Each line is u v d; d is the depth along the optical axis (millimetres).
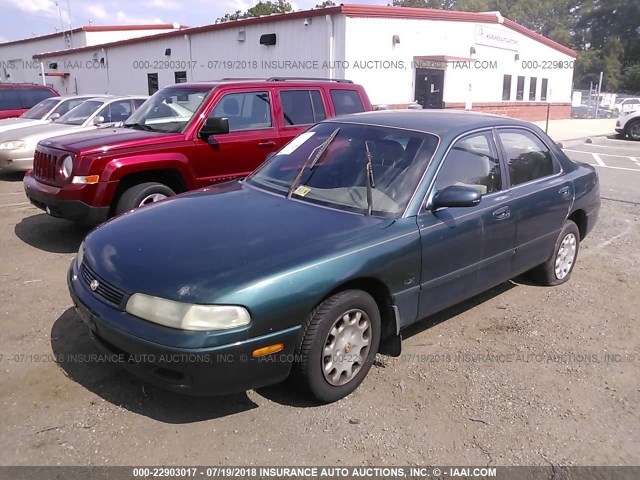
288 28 16406
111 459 2834
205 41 19875
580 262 6160
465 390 3539
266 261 3025
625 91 60688
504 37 22391
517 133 4707
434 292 3811
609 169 13094
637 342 4289
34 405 3250
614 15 63781
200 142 6406
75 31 31875
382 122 4348
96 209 5848
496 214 4168
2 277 5262
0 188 9773
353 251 3242
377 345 3539
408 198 3680
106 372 3604
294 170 4270
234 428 3094
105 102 10953
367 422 3188
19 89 15484
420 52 17766
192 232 3385
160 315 2842
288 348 3029
